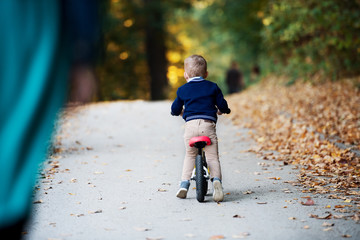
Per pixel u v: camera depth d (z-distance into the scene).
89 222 6.65
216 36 52.09
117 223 6.60
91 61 1.95
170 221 6.68
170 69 49.62
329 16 20.33
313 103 18.72
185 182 7.94
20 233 2.31
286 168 10.48
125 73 40.78
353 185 8.59
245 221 6.61
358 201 7.58
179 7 39.50
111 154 12.72
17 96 2.19
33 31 2.17
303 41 25.73
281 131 14.81
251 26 36.16
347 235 5.91
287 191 8.36
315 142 12.43
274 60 29.48
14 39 2.18
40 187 8.83
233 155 12.38
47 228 6.36
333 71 22.67
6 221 2.21
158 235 6.05
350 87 19.98
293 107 18.78
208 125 7.74
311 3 22.58
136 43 38.22
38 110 2.18
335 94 19.27
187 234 6.05
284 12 25.72
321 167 10.28
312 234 5.98
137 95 42.78
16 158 2.20
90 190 8.69
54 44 2.12
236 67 36.28
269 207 7.34
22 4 2.18
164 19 39.50
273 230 6.17
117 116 20.70
